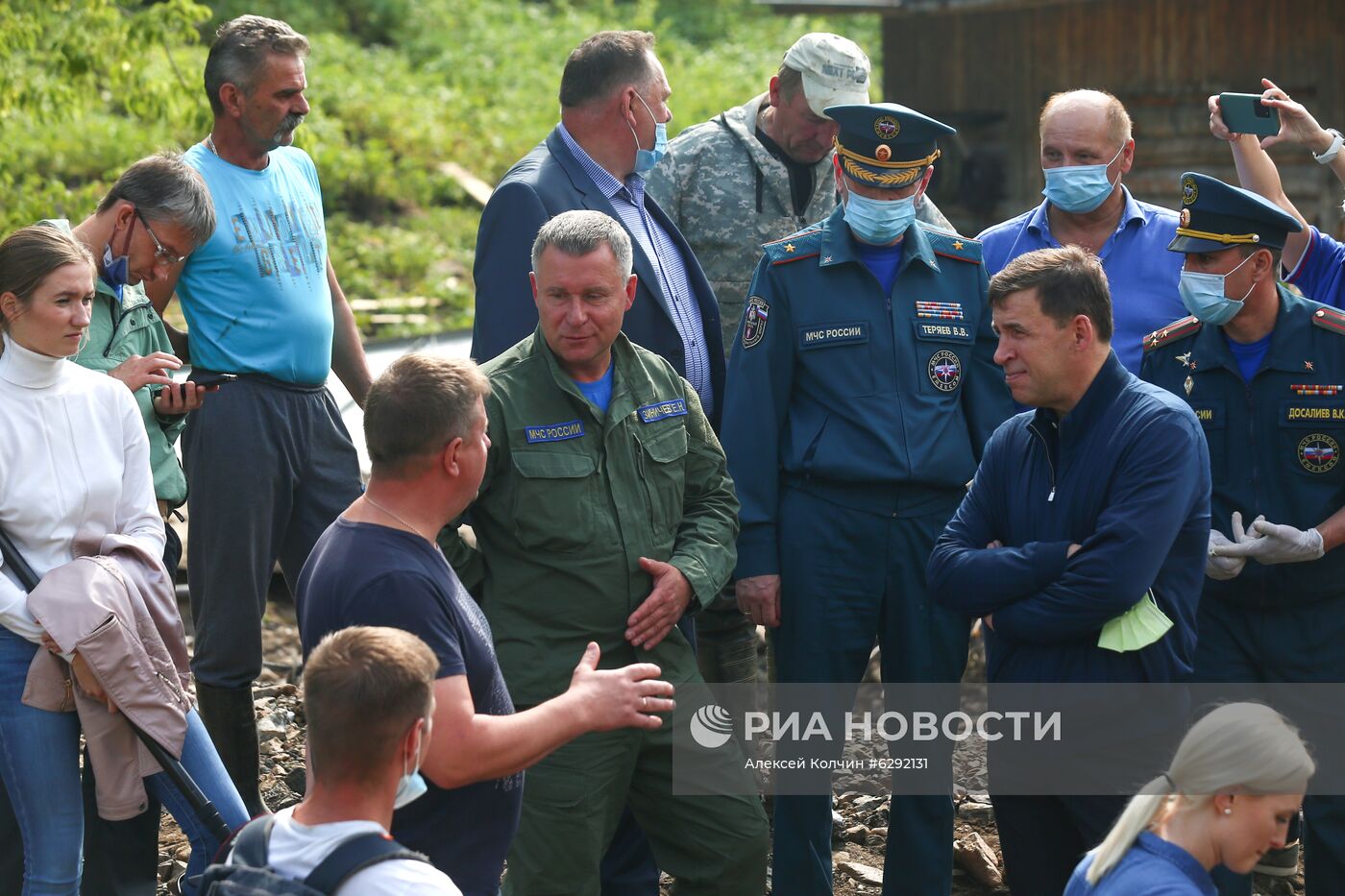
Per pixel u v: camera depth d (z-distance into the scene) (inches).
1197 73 664.4
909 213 260.1
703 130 329.4
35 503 226.8
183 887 223.5
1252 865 175.3
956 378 267.0
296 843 152.7
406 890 148.9
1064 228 304.7
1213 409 260.7
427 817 185.5
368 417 181.8
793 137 316.2
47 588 222.7
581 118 279.4
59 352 227.5
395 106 1269.7
